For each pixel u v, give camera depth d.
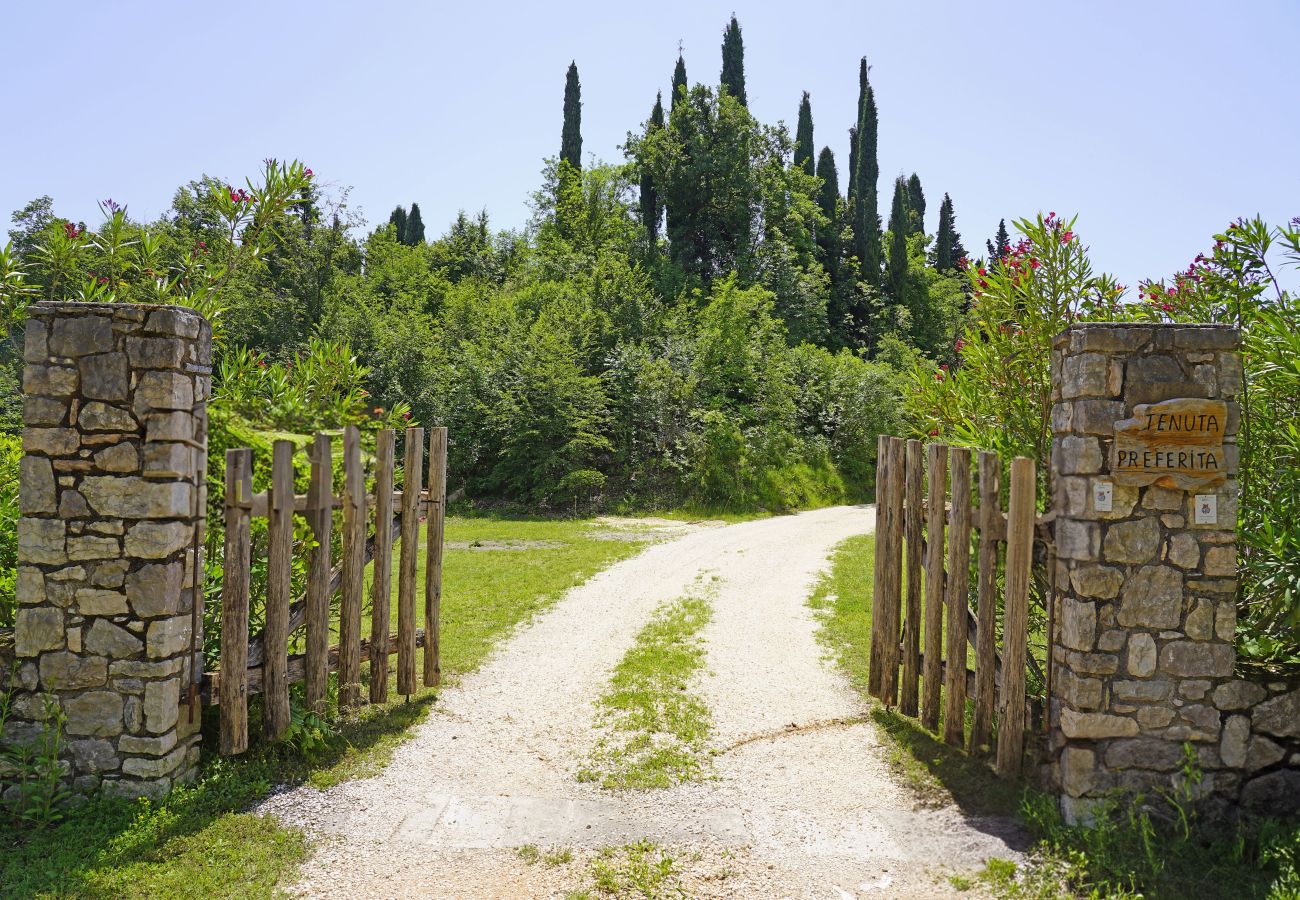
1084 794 4.60
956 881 4.11
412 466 6.70
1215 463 4.59
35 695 4.84
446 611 10.28
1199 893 3.96
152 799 4.77
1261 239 5.31
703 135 46.78
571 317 30.58
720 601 11.24
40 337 4.85
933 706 6.03
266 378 7.55
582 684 7.46
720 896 4.01
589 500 25.69
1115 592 4.60
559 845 4.50
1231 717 4.60
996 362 6.37
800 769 5.60
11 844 4.40
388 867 4.24
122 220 7.47
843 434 32.34
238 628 5.12
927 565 6.08
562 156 50.00
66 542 4.83
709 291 42.69
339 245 31.91
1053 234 6.05
